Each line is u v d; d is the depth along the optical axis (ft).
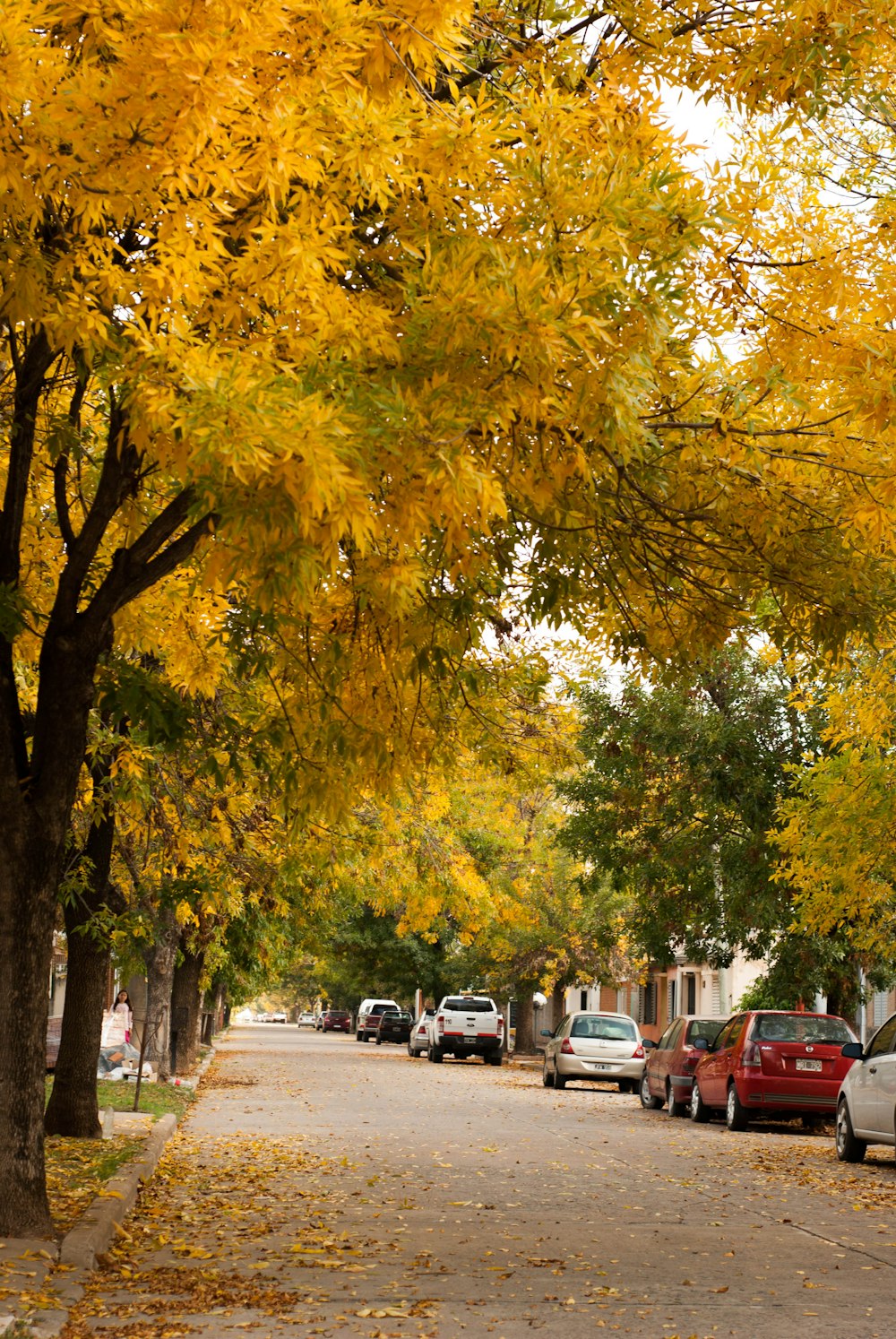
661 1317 26.66
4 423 33.32
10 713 31.78
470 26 27.09
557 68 28.96
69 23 21.80
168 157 20.24
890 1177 51.67
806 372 29.48
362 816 77.46
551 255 23.44
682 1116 82.33
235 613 36.58
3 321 27.78
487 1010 156.25
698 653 37.19
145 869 64.75
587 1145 59.77
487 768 46.03
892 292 29.19
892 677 58.70
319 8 21.44
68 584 32.07
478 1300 27.81
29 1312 24.16
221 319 23.36
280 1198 41.01
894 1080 51.85
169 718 33.19
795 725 85.61
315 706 36.37
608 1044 107.86
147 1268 29.96
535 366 22.97
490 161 25.03
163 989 95.09
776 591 33.65
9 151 20.31
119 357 22.99
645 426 28.22
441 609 33.45
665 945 95.09
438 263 23.85
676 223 24.68
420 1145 57.88
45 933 31.83
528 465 25.81
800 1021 71.67
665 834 91.09
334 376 22.48
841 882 62.80
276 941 105.19
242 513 20.72
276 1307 26.66
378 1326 25.30
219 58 19.16
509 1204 41.06
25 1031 31.37
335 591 33.42
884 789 59.98
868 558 32.45
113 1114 55.77
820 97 28.78
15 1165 31.14
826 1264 32.71
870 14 27.45
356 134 22.66
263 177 21.39
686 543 34.01
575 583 33.35
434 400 23.07
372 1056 174.29
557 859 156.97
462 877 102.83
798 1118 81.05
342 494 19.67
